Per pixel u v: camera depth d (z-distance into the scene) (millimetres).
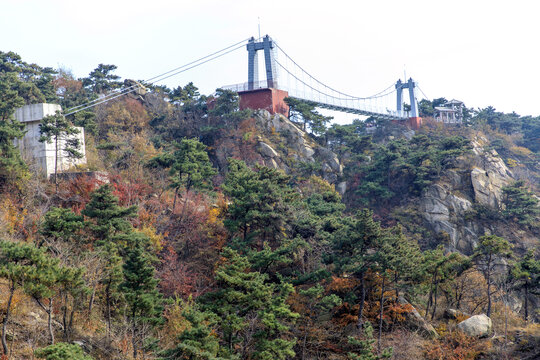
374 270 40094
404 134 125688
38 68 97375
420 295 50875
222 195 57812
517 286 53156
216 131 88688
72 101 87125
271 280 44469
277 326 30594
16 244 25219
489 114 149625
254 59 97688
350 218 50438
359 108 118500
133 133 81812
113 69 108812
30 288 24438
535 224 86500
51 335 26406
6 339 27047
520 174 115250
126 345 29344
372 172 92938
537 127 146500
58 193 48656
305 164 85125
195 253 46906
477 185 91312
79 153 53562
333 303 38969
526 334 44188
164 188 56688
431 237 84750
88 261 31875
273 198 46031
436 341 41031
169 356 26672
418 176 90750
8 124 51375
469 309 52562
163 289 39469
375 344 38375
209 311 30172
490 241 48188
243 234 48938
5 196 45562
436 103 149625
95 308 34281
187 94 105125
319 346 38438
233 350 30031
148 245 40969
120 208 37750
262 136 88500
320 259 44969
